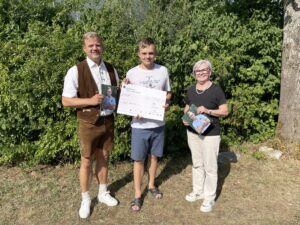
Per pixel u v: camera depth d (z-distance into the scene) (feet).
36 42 17.53
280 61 20.74
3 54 17.21
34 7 19.74
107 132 13.76
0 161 17.95
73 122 17.04
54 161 18.42
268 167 18.31
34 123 17.34
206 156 14.17
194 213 14.55
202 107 13.76
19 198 15.35
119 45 17.92
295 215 14.42
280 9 21.62
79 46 17.02
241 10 21.79
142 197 15.55
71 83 12.79
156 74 14.02
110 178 17.06
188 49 19.06
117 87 13.67
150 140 14.62
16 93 16.65
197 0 23.08
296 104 19.52
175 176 17.46
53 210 14.56
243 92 20.31
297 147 19.36
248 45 20.11
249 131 20.98
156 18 19.86
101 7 20.65
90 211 14.47
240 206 15.02
